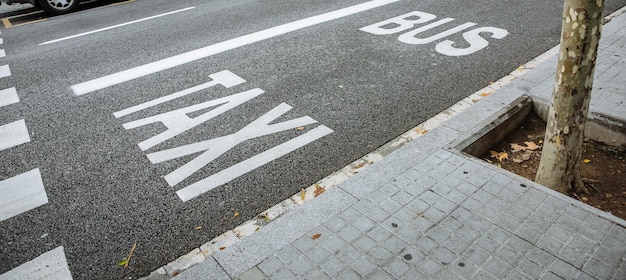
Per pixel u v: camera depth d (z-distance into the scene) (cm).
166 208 388
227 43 780
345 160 438
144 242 353
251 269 300
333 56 688
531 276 279
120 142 495
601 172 389
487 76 589
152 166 448
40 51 824
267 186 408
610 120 412
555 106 334
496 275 281
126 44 820
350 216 338
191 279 308
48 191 421
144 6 1121
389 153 443
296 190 401
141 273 325
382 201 351
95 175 440
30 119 563
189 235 357
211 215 377
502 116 445
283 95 574
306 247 313
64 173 446
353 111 525
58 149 490
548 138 348
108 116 555
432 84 577
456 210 336
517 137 453
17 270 335
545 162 357
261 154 455
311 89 585
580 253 292
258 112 537
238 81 625
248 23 887
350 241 315
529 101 469
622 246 296
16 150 494
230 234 356
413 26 799
